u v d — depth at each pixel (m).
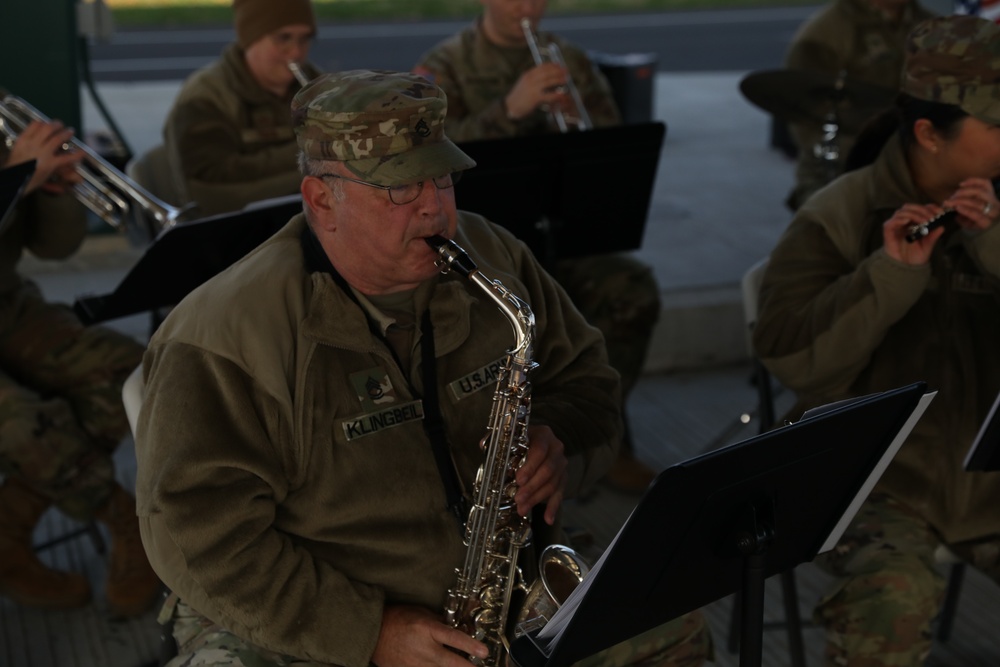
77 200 3.76
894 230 2.63
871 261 2.67
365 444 2.17
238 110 4.19
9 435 3.36
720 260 5.81
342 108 2.04
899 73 5.04
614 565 1.80
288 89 4.32
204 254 2.92
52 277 5.63
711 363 5.32
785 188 7.21
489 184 3.51
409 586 2.21
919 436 2.75
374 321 2.23
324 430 2.15
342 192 2.09
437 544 2.21
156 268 2.91
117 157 5.72
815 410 1.95
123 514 3.56
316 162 2.11
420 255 2.13
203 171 4.11
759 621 1.95
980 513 2.71
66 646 3.41
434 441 2.22
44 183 3.48
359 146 2.03
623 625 1.94
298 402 2.13
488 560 2.25
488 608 2.27
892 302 2.64
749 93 4.68
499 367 2.32
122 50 15.70
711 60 14.83
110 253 5.80
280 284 2.18
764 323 2.88
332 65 14.31
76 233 3.79
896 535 2.61
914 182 2.81
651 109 8.02
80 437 3.47
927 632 2.52
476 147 3.43
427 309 2.28
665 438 4.66
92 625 3.52
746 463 1.81
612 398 2.56
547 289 2.51
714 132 8.73
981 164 2.66
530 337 2.16
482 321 2.32
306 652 2.10
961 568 3.32
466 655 2.22
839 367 2.76
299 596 2.10
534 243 3.70
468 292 2.33
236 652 2.17
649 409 4.92
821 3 21.05
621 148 3.62
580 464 2.46
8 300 3.66
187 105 4.15
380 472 2.18
